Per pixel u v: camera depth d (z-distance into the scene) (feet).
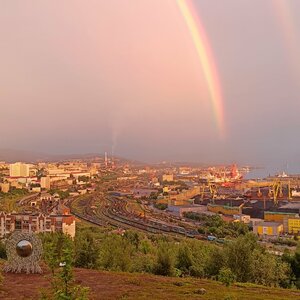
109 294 133.59
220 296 135.64
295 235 602.85
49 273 159.02
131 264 211.41
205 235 584.40
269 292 152.15
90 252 206.69
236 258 194.49
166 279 163.63
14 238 161.89
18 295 127.85
